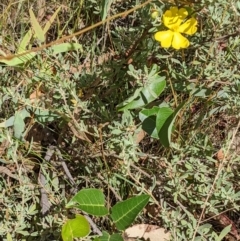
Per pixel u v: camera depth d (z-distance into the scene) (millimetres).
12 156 487
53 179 515
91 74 515
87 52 549
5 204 489
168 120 444
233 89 484
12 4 580
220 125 546
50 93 504
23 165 518
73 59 556
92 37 579
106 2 477
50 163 534
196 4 478
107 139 507
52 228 485
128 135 462
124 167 465
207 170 485
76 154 534
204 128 534
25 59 486
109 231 511
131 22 572
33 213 483
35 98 506
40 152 546
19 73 534
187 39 485
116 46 553
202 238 460
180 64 494
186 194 489
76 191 524
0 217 499
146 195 419
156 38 462
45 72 492
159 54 509
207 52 491
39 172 522
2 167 516
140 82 463
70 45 498
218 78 482
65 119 503
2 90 506
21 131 505
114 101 529
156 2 490
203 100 528
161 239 490
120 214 422
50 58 494
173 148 506
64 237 439
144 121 469
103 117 509
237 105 483
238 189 517
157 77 473
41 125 542
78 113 510
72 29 568
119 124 464
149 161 520
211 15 470
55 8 593
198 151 492
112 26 584
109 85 528
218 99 512
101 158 524
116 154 506
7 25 579
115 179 508
